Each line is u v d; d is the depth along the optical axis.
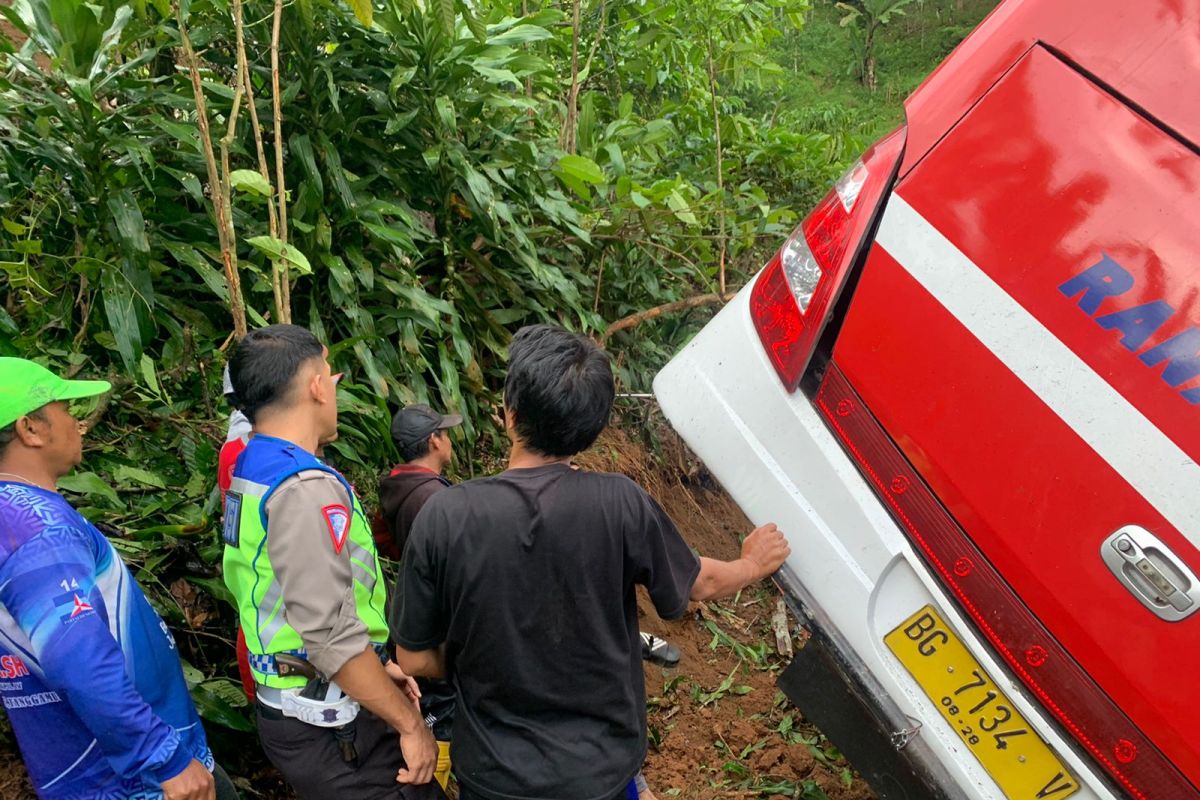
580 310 3.80
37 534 1.45
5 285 2.81
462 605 1.54
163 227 2.97
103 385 1.65
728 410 2.12
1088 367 1.61
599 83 5.80
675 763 2.77
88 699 1.42
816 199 6.00
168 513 2.45
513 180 3.72
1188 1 1.65
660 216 4.20
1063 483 1.62
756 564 1.93
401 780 1.78
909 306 1.84
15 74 2.80
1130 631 1.54
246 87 2.30
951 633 1.77
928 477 1.79
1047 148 1.73
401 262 3.34
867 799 2.65
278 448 1.70
